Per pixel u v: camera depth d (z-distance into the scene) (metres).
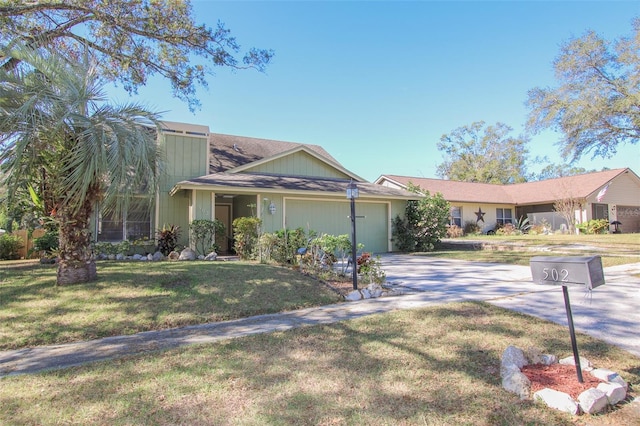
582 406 2.66
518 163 40.28
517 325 4.71
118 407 2.82
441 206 16.36
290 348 4.06
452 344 4.05
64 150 6.03
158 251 11.95
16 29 10.12
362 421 2.55
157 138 6.88
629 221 24.39
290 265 8.94
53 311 5.46
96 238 12.07
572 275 2.91
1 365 3.88
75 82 6.24
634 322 4.80
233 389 3.07
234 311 5.73
